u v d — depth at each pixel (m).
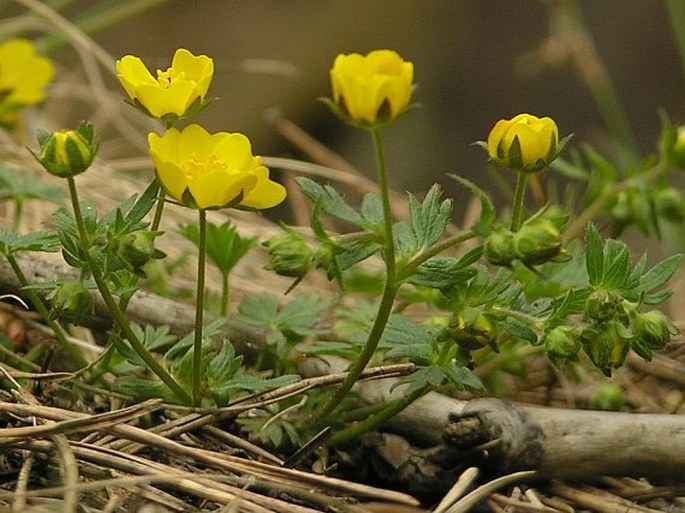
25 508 0.62
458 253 0.79
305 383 0.66
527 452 0.66
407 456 0.66
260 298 0.69
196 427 0.65
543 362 0.72
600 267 0.64
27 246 0.66
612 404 0.70
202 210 0.63
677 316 0.79
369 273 0.74
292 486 0.64
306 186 0.64
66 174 0.63
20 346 0.69
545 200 0.75
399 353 0.65
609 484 0.67
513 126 0.63
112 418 0.64
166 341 0.67
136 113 0.88
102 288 0.64
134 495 0.64
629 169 0.74
